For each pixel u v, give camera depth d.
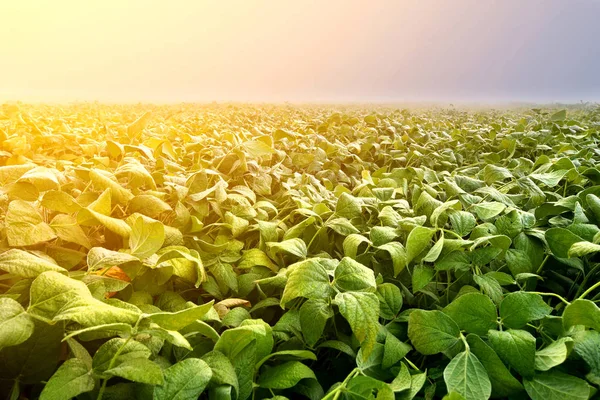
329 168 3.78
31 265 1.14
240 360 1.15
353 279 1.30
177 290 1.83
